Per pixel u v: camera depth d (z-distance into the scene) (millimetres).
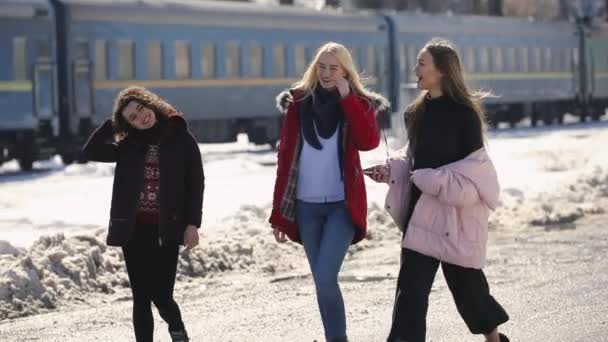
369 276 21453
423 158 12969
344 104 13219
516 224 28781
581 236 26453
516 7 132500
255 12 59188
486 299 13070
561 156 47656
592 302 18203
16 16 47000
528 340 15453
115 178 13781
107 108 51250
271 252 23312
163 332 16500
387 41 67438
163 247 13766
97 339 16141
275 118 61406
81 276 19859
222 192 35438
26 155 48188
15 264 19391
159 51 53812
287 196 13578
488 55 76500
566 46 85188
